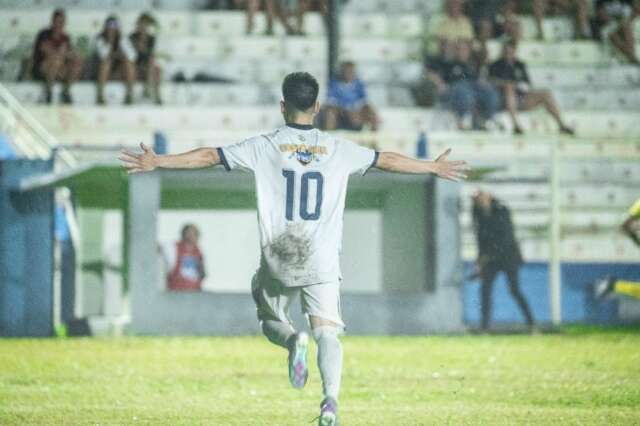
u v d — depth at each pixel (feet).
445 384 110.52
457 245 197.57
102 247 218.79
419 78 298.35
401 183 201.05
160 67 278.46
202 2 310.65
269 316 73.10
